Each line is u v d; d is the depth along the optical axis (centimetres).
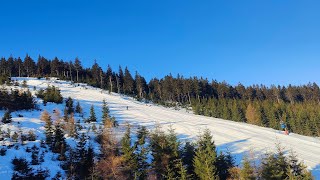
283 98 13175
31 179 2856
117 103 7519
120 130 4762
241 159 3906
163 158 3159
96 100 7450
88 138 3994
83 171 3098
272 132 5609
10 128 3941
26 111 5072
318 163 3812
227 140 4812
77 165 3161
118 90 10831
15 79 9081
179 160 3141
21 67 12212
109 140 3709
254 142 4728
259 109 8694
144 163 3231
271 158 3183
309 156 4122
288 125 8338
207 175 2988
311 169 3612
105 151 3412
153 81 13738
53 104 5962
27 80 9175
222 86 12681
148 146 3662
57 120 4381
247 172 2981
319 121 8094
